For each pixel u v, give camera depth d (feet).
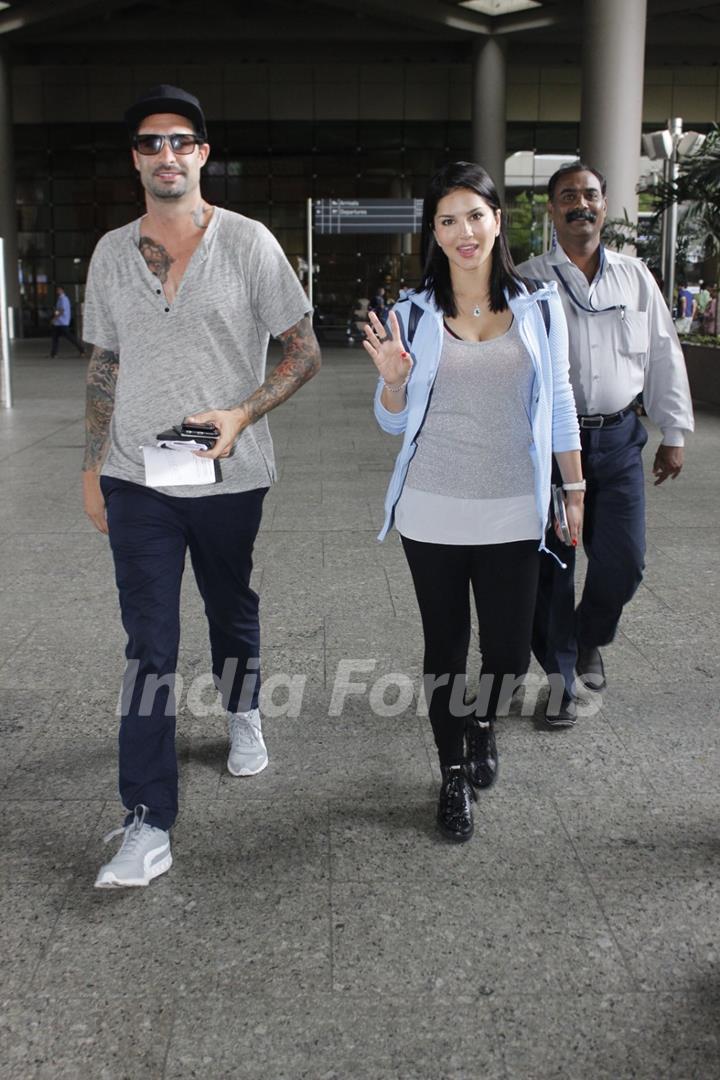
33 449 34.68
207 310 9.48
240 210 114.21
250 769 11.19
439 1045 7.16
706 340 53.42
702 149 49.57
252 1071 6.93
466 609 9.94
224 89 111.14
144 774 9.36
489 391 9.30
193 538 10.02
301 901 8.88
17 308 112.68
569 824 10.16
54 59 107.76
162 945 8.29
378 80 111.34
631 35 74.49
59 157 112.47
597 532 12.33
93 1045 7.18
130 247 9.53
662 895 8.95
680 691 13.50
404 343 9.39
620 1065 6.97
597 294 11.84
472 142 107.24
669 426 12.59
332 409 47.24
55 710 12.96
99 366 9.98
